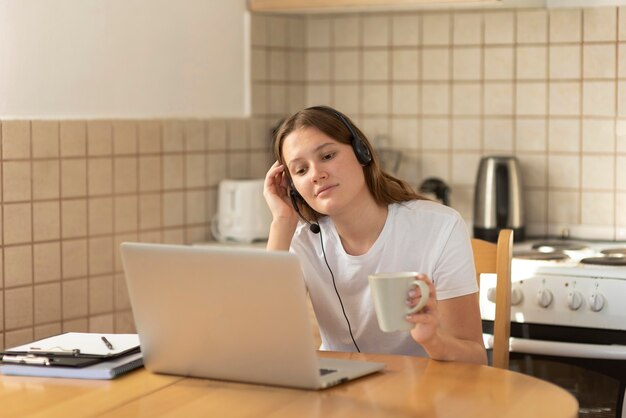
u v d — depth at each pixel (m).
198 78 4.04
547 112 3.96
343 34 4.36
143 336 2.03
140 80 3.81
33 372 2.04
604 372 3.10
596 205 3.89
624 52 3.80
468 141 4.13
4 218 3.35
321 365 2.04
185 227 3.98
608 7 3.82
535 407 1.75
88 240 3.62
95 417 1.75
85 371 2.02
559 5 3.91
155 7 3.85
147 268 1.96
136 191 3.78
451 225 2.35
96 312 3.66
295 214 2.48
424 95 4.21
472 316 2.32
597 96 3.86
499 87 4.05
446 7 3.82
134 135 3.76
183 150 3.96
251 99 4.26
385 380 1.96
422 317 1.92
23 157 3.39
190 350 1.98
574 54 3.89
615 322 3.08
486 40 4.06
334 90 4.40
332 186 2.26
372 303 2.38
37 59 3.45
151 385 1.96
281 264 1.81
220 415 1.75
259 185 4.00
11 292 3.38
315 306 2.50
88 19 3.61
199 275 1.91
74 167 3.55
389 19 4.26
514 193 3.84
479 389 1.88
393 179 2.46
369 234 2.39
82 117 3.61
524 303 3.21
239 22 4.20
